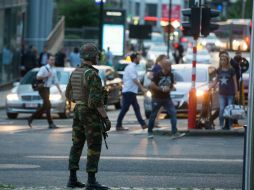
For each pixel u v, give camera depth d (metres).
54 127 43.50
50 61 43.28
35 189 23.14
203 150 34.06
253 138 18.61
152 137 38.22
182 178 26.41
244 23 100.81
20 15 87.38
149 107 51.16
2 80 76.81
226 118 40.91
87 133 22.61
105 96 22.75
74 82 22.86
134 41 139.12
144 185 24.81
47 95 43.31
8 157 30.78
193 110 40.75
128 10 193.25
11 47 80.94
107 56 89.19
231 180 26.22
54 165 28.78
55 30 115.25
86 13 146.25
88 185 22.81
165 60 37.94
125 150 33.41
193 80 40.78
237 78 46.09
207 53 104.56
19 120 50.09
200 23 39.72
